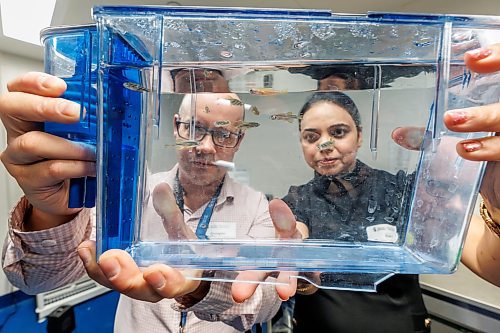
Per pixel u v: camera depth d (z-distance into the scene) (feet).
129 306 2.93
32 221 1.46
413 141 1.44
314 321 2.88
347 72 1.49
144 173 1.35
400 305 2.78
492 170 1.21
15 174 1.21
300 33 1.28
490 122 0.98
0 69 4.54
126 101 1.22
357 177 1.54
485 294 3.87
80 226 1.48
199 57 1.45
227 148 1.58
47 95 1.09
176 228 1.44
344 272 1.29
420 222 1.41
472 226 1.86
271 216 1.53
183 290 1.21
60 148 1.14
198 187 1.50
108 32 1.11
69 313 4.95
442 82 1.22
